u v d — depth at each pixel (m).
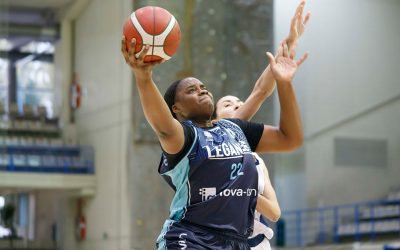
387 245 31.03
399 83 37.19
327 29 37.19
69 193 35.28
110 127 33.28
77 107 36.94
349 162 36.56
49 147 36.50
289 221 36.31
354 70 37.16
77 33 37.72
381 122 36.97
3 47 39.22
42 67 39.97
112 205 32.62
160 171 6.20
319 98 36.84
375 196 36.41
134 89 32.12
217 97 31.67
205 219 5.96
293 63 6.50
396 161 36.78
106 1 33.97
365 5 37.41
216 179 5.95
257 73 32.47
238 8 32.66
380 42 37.41
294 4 35.25
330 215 35.91
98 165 34.28
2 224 38.16
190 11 31.91
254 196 6.14
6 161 35.59
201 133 6.00
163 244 6.03
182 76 30.61
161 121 5.71
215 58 31.89
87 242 34.34
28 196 38.22
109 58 33.69
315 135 36.62
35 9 38.50
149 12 5.68
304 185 36.28
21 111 38.47
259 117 31.50
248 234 6.17
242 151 6.11
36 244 37.47
